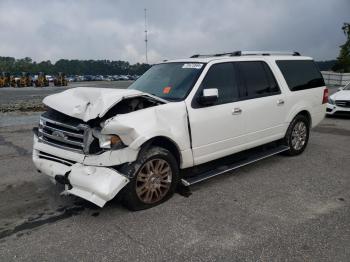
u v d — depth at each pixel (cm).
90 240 343
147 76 543
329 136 842
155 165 412
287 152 636
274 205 422
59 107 401
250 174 542
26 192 471
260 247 326
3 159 639
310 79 663
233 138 502
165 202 431
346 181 509
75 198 448
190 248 326
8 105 1666
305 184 496
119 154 378
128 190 390
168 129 412
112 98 380
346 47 4372
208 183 502
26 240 344
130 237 348
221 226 368
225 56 541
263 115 547
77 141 393
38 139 444
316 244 330
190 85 462
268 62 582
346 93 1155
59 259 311
